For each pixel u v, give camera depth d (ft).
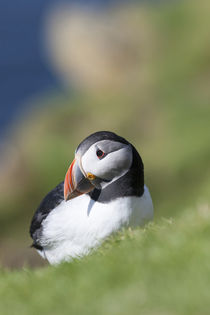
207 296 12.73
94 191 19.57
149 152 56.75
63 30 71.97
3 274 18.52
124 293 13.78
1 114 116.16
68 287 15.05
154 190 53.93
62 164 58.44
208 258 14.51
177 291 13.21
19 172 60.90
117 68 67.77
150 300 13.11
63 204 20.25
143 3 73.26
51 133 62.54
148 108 61.41
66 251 20.26
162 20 68.90
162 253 15.46
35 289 15.67
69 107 67.21
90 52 68.90
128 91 65.57
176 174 53.11
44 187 58.39
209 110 57.21
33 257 42.93
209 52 63.41
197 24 66.69
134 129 60.03
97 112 64.18
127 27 69.15
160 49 67.67
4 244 56.34
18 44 158.30
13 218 59.11
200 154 53.31
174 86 62.34
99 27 70.08
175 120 57.82
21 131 66.13
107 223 19.19
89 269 15.83
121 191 19.27
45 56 148.25
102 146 19.13
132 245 17.06
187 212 20.20
